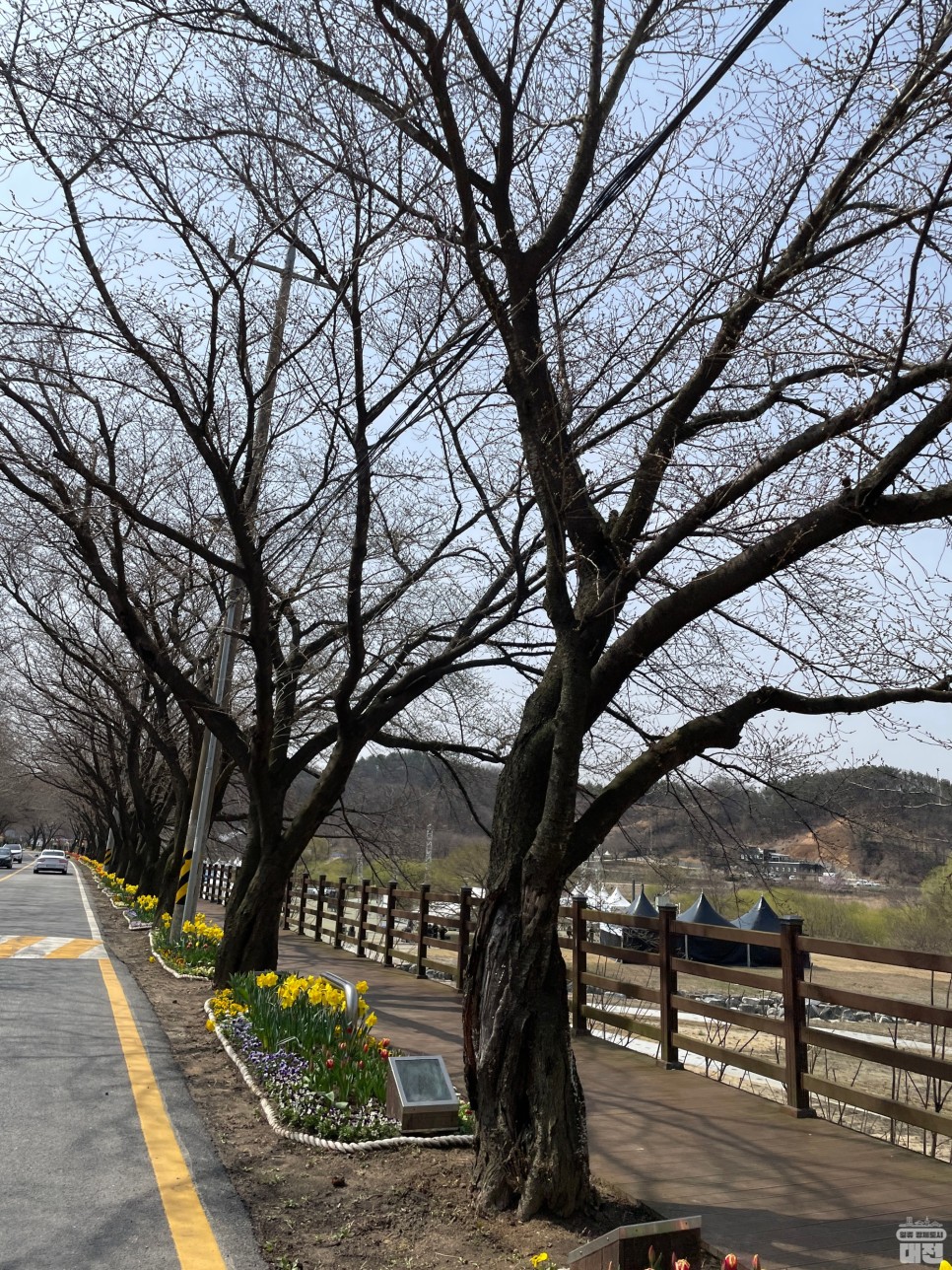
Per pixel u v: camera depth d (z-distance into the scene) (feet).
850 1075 38.96
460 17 18.74
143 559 48.67
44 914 79.41
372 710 34.91
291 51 20.65
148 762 92.73
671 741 16.76
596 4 20.04
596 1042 30.04
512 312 19.44
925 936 59.77
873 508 14.84
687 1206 15.84
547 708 17.46
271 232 28.48
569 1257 12.96
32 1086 23.15
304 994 26.96
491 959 16.39
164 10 21.42
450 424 29.07
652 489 18.88
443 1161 17.97
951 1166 18.12
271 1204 16.02
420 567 36.94
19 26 22.77
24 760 149.89
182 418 30.12
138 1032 29.81
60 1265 13.56
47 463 34.45
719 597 16.11
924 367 14.78
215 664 53.01
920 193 16.98
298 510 34.45
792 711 17.26
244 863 39.42
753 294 17.98
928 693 16.56
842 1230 14.85
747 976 23.79
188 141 24.11
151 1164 17.81
